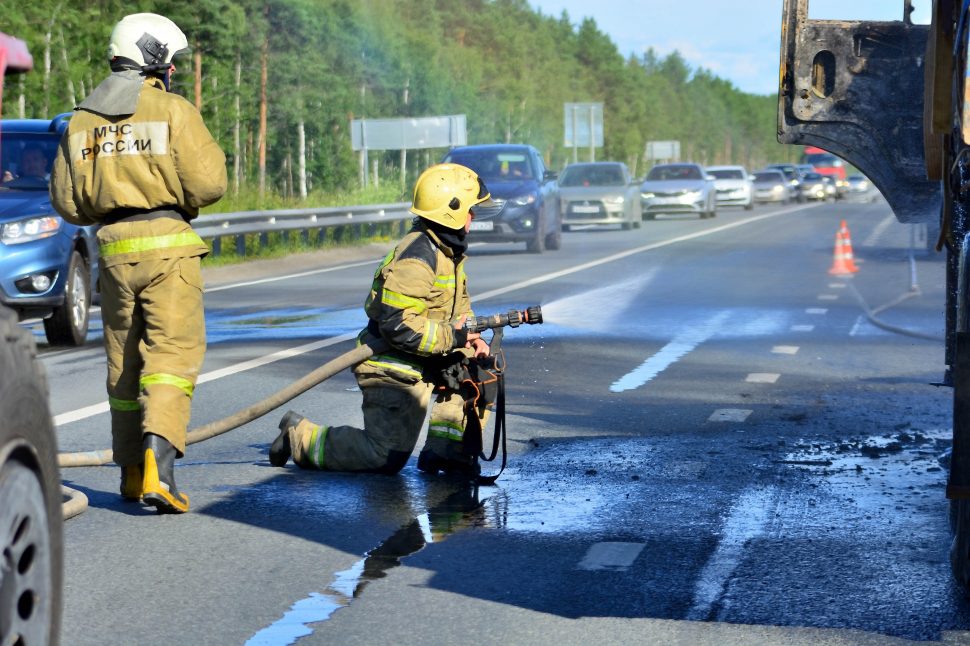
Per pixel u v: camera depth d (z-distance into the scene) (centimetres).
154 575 527
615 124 17275
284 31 8950
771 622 467
